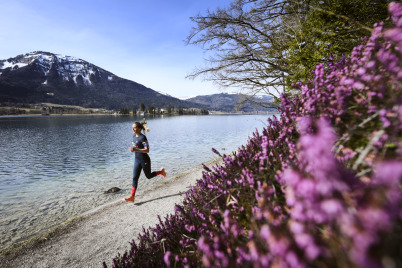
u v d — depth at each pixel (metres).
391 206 0.44
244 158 1.89
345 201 0.55
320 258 0.56
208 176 2.23
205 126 62.59
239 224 1.28
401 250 0.39
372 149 0.96
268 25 11.85
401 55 0.96
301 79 6.95
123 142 29.27
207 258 0.99
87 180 10.80
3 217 6.46
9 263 3.74
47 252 4.02
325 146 0.57
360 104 1.21
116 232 4.59
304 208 0.57
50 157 19.47
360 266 0.39
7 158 19.83
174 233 2.09
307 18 8.01
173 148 20.92
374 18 6.56
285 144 1.55
